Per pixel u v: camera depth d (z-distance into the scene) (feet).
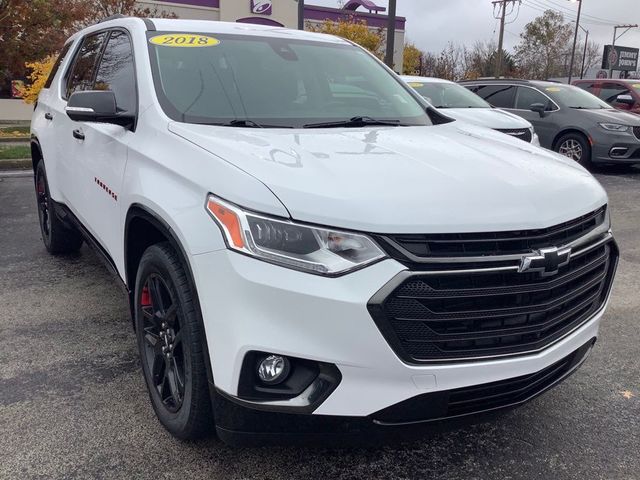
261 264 6.97
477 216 7.18
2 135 48.75
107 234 11.21
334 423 7.10
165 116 9.77
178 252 7.89
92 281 16.02
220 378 7.36
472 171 8.21
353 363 6.86
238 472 8.50
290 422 7.17
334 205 6.98
